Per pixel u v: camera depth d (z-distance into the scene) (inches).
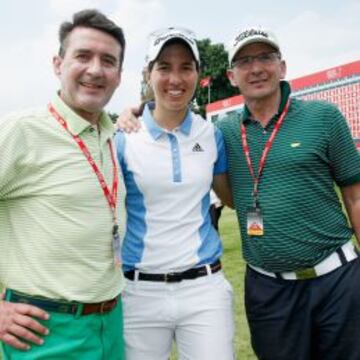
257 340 121.1
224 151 123.4
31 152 92.3
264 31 116.6
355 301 112.0
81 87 97.0
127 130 117.0
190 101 118.6
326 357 116.2
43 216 92.4
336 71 634.2
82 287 94.3
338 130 113.4
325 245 112.4
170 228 113.2
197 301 112.7
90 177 95.9
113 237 98.7
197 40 116.0
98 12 98.7
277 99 117.2
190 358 114.6
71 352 94.8
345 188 118.5
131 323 114.0
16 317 91.8
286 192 112.3
